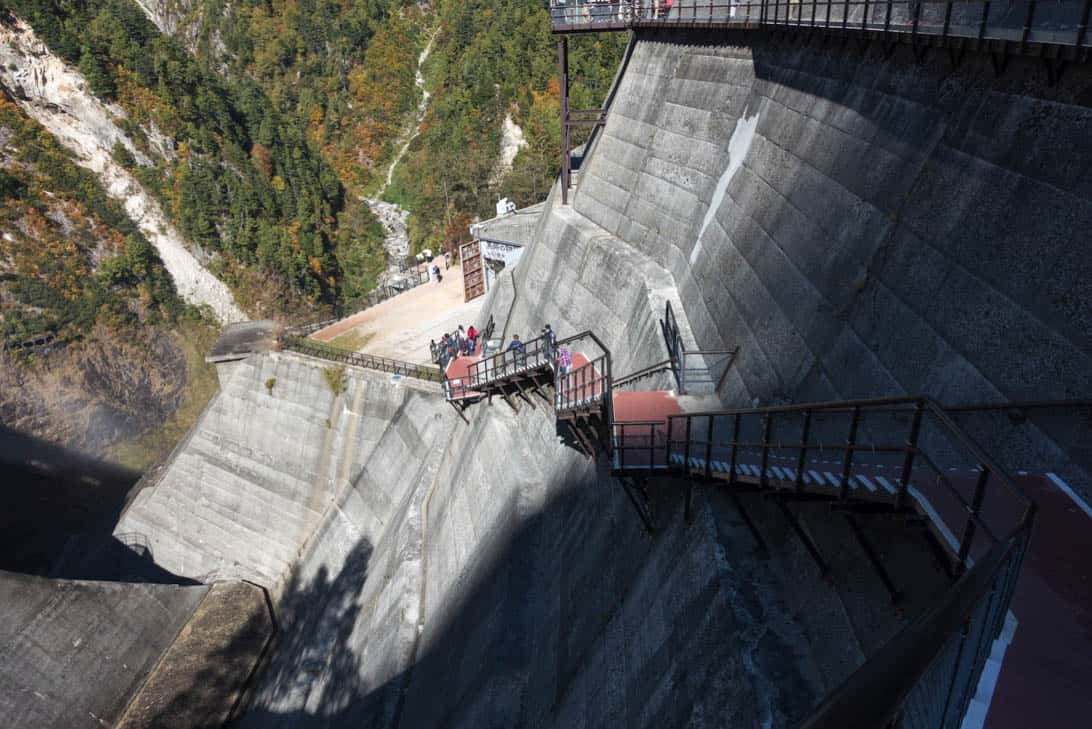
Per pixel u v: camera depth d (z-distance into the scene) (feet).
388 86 400.88
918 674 5.53
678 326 63.93
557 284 96.99
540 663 62.39
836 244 43.27
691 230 72.23
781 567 36.65
